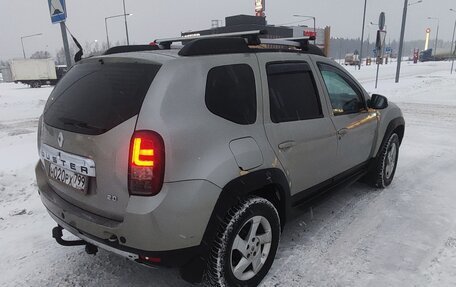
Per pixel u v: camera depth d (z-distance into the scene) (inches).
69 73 129.3
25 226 167.8
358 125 169.6
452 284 122.0
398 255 139.5
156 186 95.9
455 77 1077.1
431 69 1776.6
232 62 117.3
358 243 148.5
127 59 110.9
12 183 218.8
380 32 829.2
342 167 162.1
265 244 122.6
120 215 100.2
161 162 95.7
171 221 97.1
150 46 143.7
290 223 165.5
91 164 104.0
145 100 98.6
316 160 142.8
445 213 175.0
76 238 155.5
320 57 158.7
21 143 340.8
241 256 114.9
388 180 208.8
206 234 103.3
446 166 248.4
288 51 142.7
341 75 167.5
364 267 132.3
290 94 135.2
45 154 125.0
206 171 100.9
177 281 126.4
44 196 123.1
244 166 109.2
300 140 133.0
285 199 129.2
